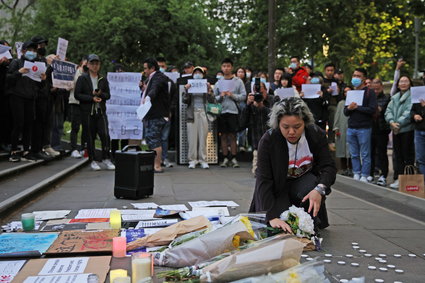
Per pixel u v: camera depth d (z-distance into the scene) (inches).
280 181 157.1
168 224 176.4
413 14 847.1
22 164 312.3
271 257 110.3
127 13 837.2
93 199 239.5
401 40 869.2
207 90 389.7
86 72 363.6
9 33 1018.1
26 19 993.5
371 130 329.4
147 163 243.8
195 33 927.7
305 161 158.7
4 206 190.4
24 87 318.3
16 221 183.5
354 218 202.4
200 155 400.5
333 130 394.3
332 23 796.0
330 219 200.1
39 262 128.6
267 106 338.6
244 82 426.0
